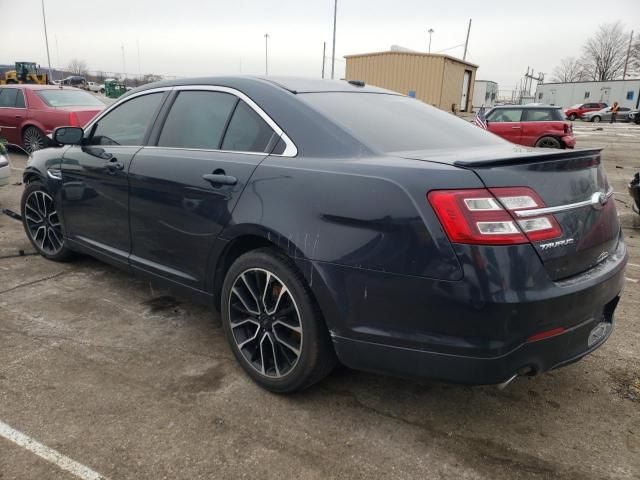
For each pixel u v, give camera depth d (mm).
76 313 3545
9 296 3795
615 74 70125
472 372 2049
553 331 2092
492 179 2021
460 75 27188
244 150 2771
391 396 2693
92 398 2590
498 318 1964
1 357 2947
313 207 2322
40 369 2836
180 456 2213
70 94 10406
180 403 2574
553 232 2070
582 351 2291
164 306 3691
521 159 2070
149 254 3295
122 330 3320
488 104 40375
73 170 3824
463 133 3008
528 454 2289
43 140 9828
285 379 2570
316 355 2451
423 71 25016
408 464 2209
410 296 2086
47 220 4379
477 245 1964
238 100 2900
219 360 2992
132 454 2213
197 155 2945
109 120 3738
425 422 2490
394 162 2236
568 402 2672
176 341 3199
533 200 2049
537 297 1993
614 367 3006
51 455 2193
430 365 2119
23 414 2447
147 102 3471
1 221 5852
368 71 26344
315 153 2484
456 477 2145
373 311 2191
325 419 2490
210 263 2855
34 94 9938
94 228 3756
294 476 2125
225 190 2689
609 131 25734
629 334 3406
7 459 2164
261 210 2504
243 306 2752
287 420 2473
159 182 3064
